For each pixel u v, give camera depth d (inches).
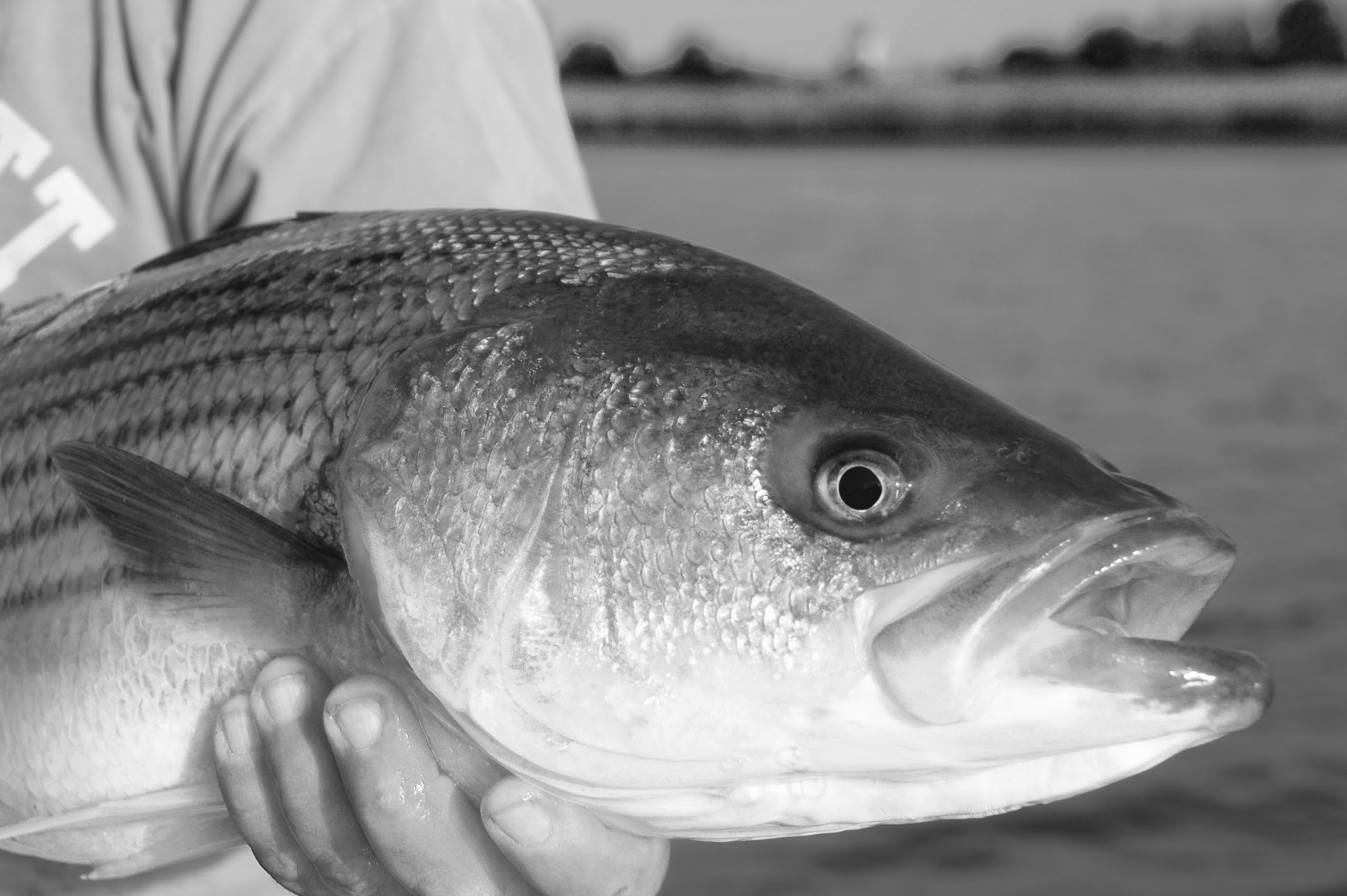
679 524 20.4
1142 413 175.8
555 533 20.5
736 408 20.6
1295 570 114.9
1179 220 453.1
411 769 21.1
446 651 20.5
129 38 27.4
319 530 21.5
